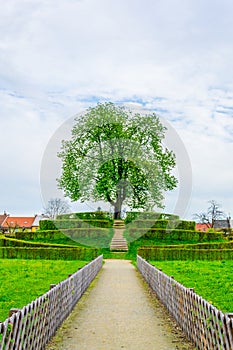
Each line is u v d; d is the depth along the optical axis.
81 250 29.81
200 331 7.12
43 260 28.08
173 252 30.38
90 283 17.03
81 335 8.26
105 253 32.91
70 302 10.66
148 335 8.29
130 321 9.58
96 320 9.66
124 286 16.20
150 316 10.16
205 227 77.75
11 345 5.48
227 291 13.87
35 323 6.77
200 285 15.34
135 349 7.29
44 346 7.40
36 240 38.50
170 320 9.72
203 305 7.00
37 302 6.93
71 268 22.08
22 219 91.31
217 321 6.07
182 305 8.78
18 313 5.82
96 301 12.45
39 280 16.59
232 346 5.45
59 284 9.10
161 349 7.30
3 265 23.59
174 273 19.78
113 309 11.11
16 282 15.90
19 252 30.47
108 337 8.11
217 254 30.48
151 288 15.52
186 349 7.32
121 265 27.08
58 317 8.85
